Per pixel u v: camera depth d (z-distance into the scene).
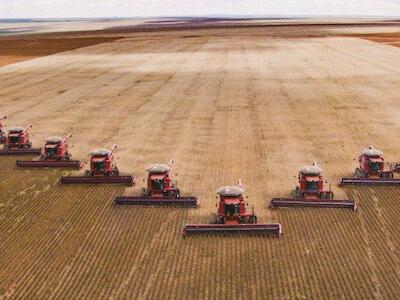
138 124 42.84
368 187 27.92
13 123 44.22
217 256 20.52
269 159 33.00
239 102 51.12
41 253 21.11
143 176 30.17
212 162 32.53
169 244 21.62
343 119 43.56
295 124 42.06
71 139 38.72
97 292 18.19
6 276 19.38
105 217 24.48
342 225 23.27
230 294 17.84
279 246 21.28
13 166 32.78
